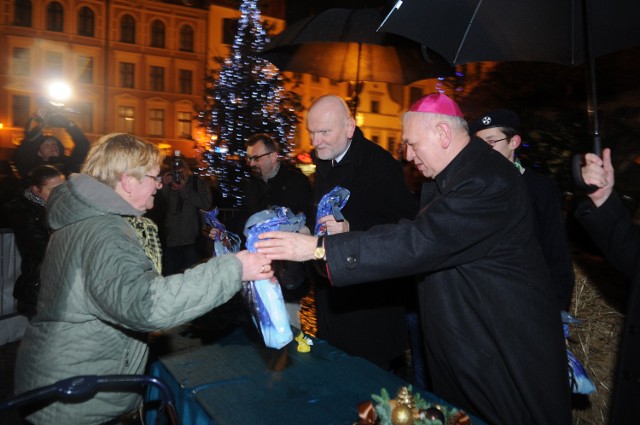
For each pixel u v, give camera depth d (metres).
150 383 1.68
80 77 32.16
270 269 1.98
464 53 2.37
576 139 4.25
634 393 1.84
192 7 33.44
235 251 2.29
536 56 2.33
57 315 1.74
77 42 31.94
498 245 1.98
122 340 1.83
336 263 1.95
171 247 6.08
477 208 1.91
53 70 31.62
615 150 4.12
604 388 3.03
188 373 2.14
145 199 1.96
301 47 3.82
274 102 9.50
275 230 2.12
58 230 1.85
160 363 2.26
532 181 2.67
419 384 3.31
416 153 2.12
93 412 1.79
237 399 1.91
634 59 4.20
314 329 4.40
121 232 1.77
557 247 2.60
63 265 1.76
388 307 3.03
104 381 1.61
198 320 3.00
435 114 2.07
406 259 1.92
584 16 2.11
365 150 2.97
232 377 2.10
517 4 2.30
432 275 2.12
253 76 9.41
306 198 3.79
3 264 4.96
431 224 1.93
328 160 3.06
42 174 3.62
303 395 1.95
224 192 9.27
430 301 2.13
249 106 9.35
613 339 3.00
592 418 3.09
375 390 2.00
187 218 6.06
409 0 2.42
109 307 1.65
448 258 1.96
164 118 33.81
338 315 3.01
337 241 1.97
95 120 32.53
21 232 3.61
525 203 2.02
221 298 1.71
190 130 34.41
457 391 2.16
